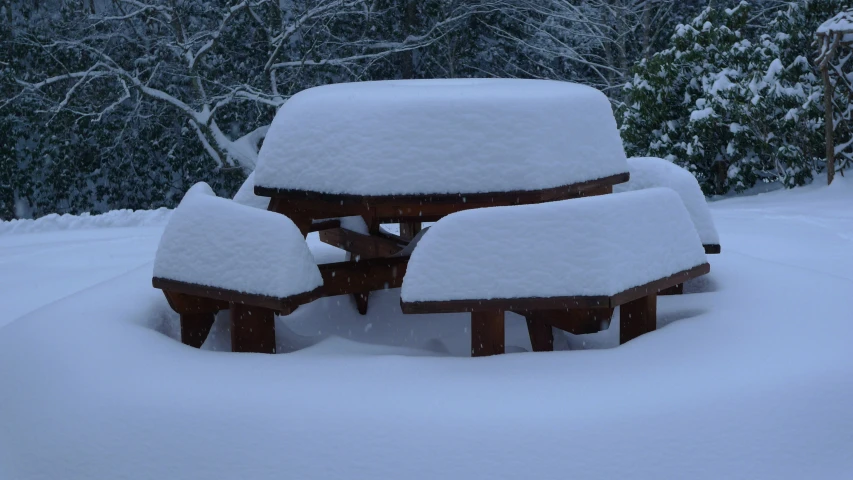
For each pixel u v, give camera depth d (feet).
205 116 57.06
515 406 9.25
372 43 64.85
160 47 61.52
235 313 11.82
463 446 8.83
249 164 56.59
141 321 13.20
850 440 9.25
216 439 9.22
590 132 13.05
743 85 42.45
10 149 62.03
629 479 8.60
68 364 10.94
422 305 10.43
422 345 14.29
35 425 9.97
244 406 9.53
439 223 10.71
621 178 13.60
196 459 9.10
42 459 9.48
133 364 10.75
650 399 9.34
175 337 13.80
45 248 27.91
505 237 10.60
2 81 60.03
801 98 40.86
